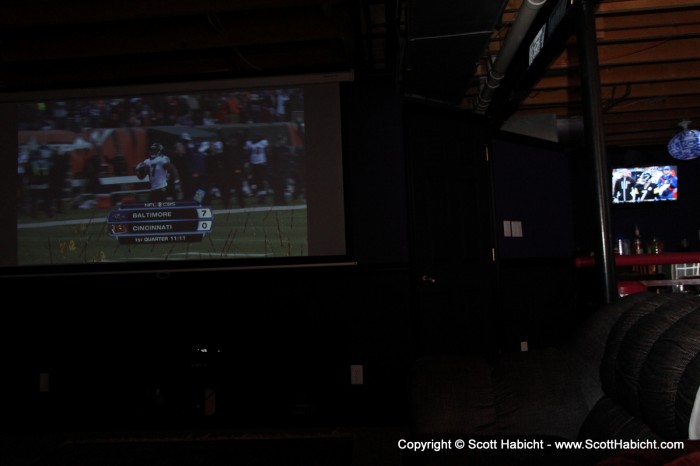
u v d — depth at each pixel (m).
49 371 3.57
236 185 3.59
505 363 1.72
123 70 3.64
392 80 3.64
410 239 3.53
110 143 3.64
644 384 1.16
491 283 3.93
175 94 3.64
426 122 3.71
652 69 4.00
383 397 3.48
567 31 2.50
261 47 3.41
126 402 3.46
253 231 3.56
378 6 3.01
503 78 3.38
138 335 3.57
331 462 2.67
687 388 1.02
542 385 1.59
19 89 3.65
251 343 3.40
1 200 3.64
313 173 3.55
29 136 3.66
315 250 3.52
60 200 3.62
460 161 3.87
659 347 1.17
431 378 1.70
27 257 3.60
